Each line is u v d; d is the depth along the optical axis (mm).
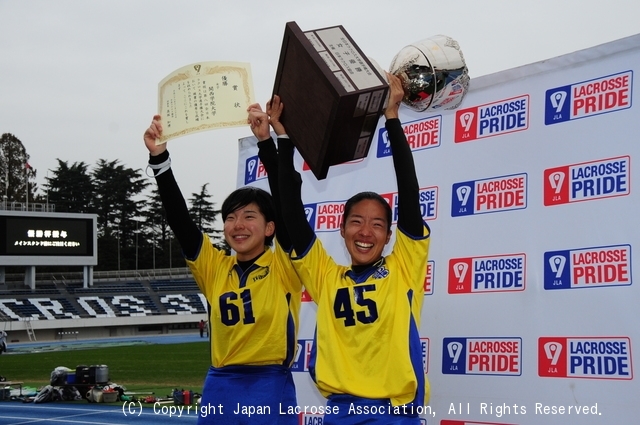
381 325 3070
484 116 4082
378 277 3176
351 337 3137
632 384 3416
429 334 4137
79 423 10859
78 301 43469
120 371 20438
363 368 3088
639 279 3449
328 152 3057
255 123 3477
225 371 3660
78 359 25500
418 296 3211
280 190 3389
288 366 3703
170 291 48531
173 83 3607
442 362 4070
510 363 3822
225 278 3764
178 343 33969
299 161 4965
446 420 4020
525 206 3867
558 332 3674
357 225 3238
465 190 4105
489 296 3938
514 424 3773
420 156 4328
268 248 3885
